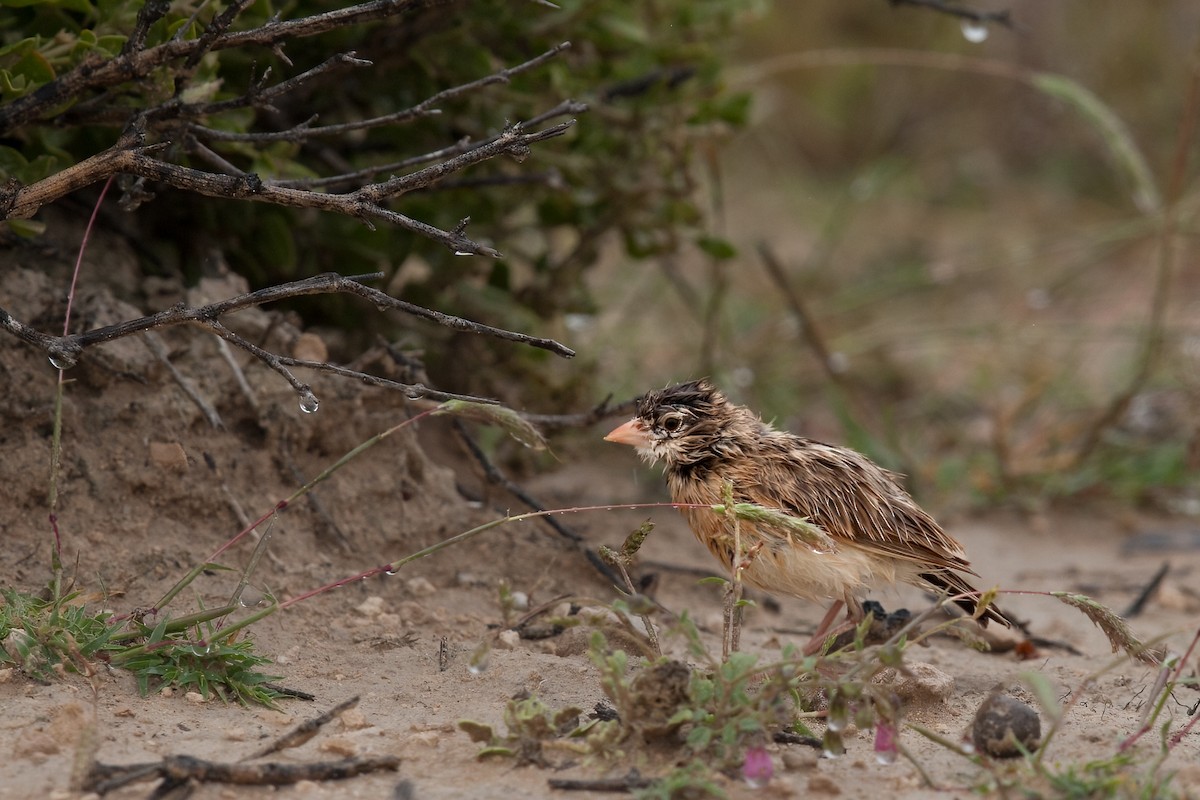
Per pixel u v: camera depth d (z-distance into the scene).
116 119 9.25
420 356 11.52
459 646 8.91
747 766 6.69
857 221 24.09
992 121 26.31
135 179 8.83
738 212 24.81
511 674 8.41
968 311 20.48
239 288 10.70
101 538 9.02
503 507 11.36
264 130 11.45
